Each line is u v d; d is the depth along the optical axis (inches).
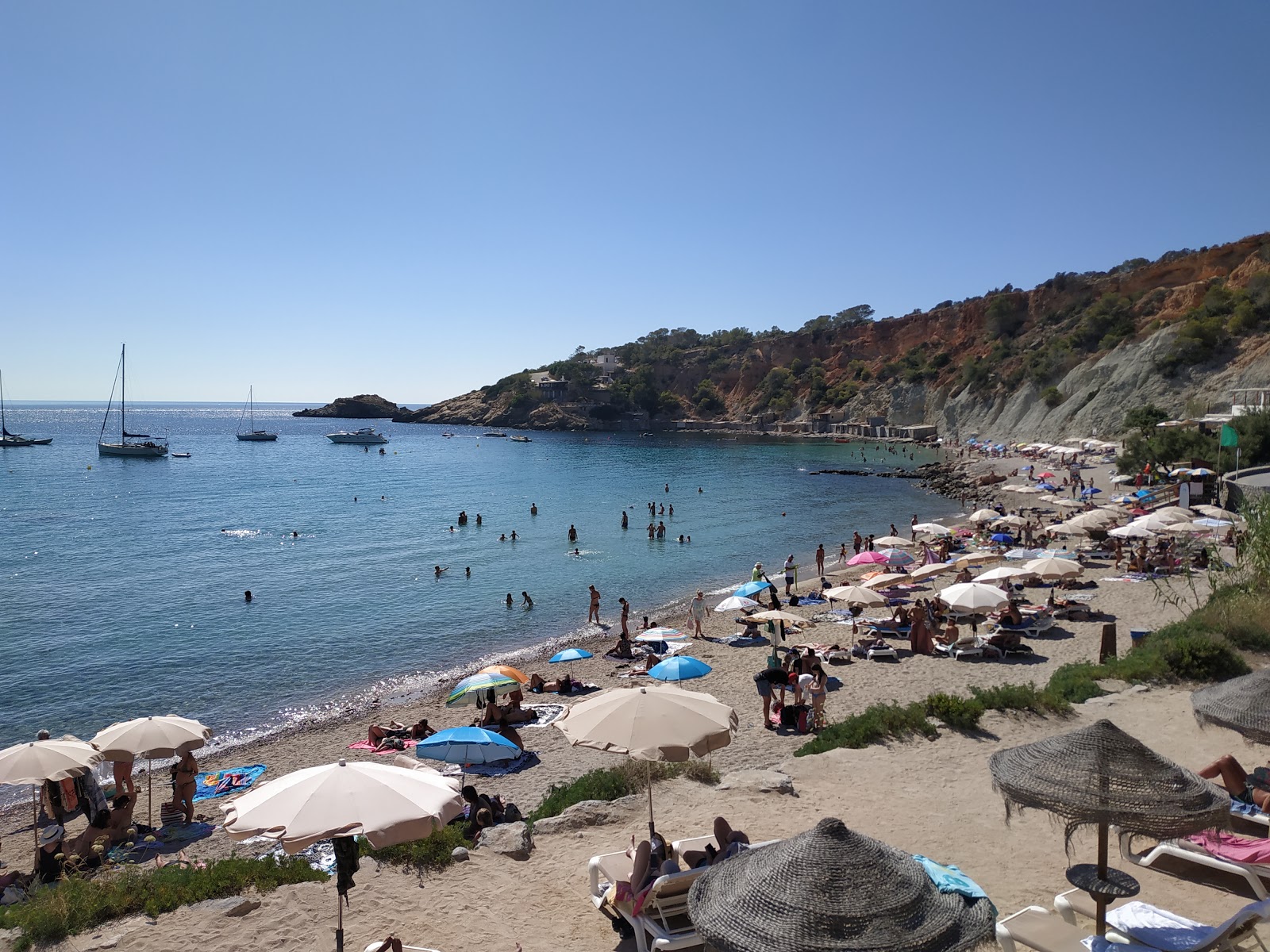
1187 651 624.1
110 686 1024.9
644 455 5265.8
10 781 457.4
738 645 1080.8
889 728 554.3
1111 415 3624.5
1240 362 3255.4
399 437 7480.3
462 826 449.7
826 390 7342.5
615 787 472.4
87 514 2704.2
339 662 1120.8
